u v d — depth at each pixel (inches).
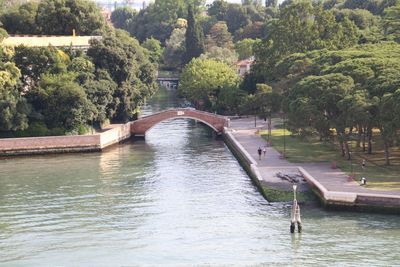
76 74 6840.6
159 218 4065.0
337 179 4498.0
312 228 3779.5
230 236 3698.3
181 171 5457.7
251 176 5073.8
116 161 5944.9
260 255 3400.6
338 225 3818.9
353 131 5900.6
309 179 4515.3
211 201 4439.0
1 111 6225.4
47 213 4192.9
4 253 3494.1
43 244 3622.0
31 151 6323.8
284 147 5634.8
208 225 3905.0
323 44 7268.7
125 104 7357.3
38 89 6594.5
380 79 4864.7
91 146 6451.8
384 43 6717.5
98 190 4783.5
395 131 4365.2
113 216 4119.1
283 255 3388.3
